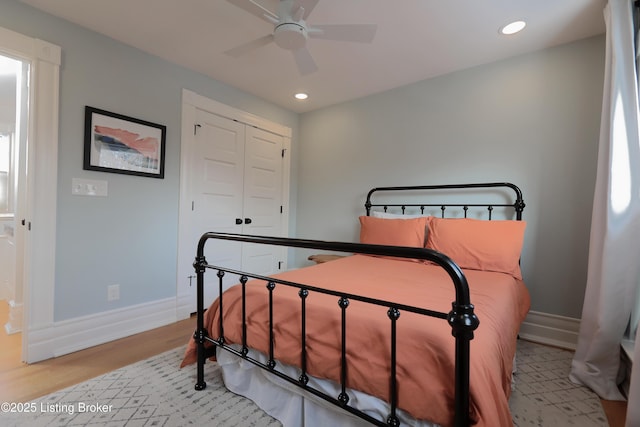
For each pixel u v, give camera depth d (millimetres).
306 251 3752
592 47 2102
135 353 1994
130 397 1507
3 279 2965
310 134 3723
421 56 2377
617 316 1567
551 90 2238
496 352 974
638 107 1525
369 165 3191
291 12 1507
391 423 939
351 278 1725
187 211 2672
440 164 2725
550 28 2004
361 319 1099
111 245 2205
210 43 2248
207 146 2832
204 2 1800
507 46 2229
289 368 1283
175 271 2609
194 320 2635
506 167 2410
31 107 1831
